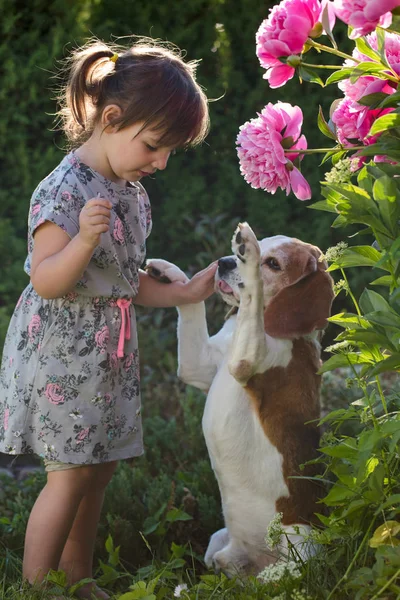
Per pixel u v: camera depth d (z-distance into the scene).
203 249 6.54
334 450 2.50
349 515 2.52
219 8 6.35
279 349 3.12
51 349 3.07
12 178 6.27
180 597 2.65
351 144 2.61
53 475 3.12
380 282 2.55
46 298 2.96
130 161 3.07
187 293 3.33
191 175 6.48
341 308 6.39
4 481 4.25
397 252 2.33
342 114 2.54
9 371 3.16
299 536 2.99
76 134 3.31
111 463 3.31
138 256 3.25
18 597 2.72
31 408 3.09
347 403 4.46
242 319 2.99
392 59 2.45
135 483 3.99
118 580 3.31
